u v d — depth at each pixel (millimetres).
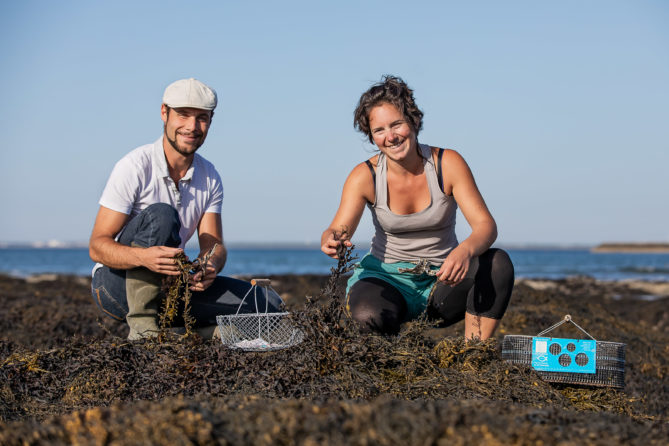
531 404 3098
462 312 4184
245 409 2420
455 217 4316
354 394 2990
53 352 3768
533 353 3457
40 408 3219
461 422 2240
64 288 16266
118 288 4133
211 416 2277
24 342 6691
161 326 3932
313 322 3350
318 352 3270
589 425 2436
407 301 4188
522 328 7246
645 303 14000
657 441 2365
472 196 3998
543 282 22656
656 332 9562
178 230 4035
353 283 4238
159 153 4203
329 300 3512
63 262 66562
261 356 3455
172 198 4293
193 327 4285
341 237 3555
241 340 3773
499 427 2225
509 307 8352
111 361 3455
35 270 45469
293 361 3283
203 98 4047
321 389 3064
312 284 16578
